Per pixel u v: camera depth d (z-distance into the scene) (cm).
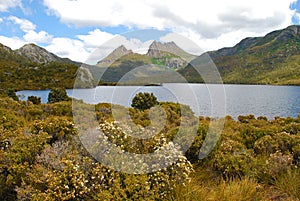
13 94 2786
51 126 409
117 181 270
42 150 338
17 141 360
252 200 311
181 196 293
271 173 377
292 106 2536
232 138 578
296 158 432
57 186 265
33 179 291
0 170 335
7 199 319
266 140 496
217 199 298
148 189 276
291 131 602
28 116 1084
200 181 389
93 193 273
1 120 574
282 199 319
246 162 409
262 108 2383
